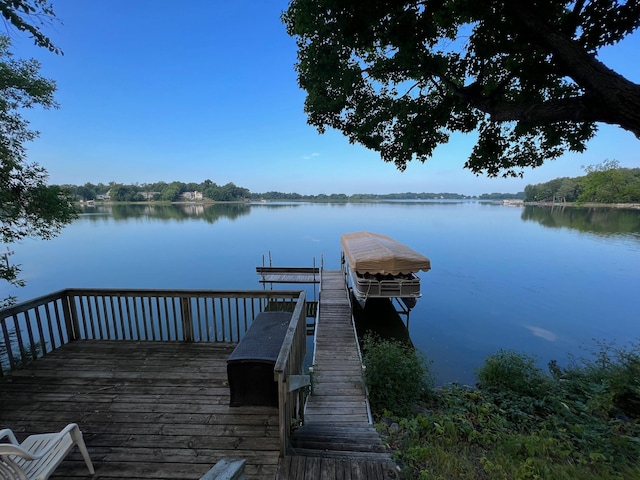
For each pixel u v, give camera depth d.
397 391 4.69
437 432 3.22
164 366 3.59
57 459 1.82
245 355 2.83
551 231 36.16
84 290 4.13
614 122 2.16
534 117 2.59
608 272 18.16
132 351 3.95
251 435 2.49
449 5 2.77
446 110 3.80
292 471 2.12
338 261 22.44
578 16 2.48
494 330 10.57
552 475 2.41
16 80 7.23
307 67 3.70
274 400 2.84
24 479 1.59
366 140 4.55
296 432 2.89
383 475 2.10
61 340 4.07
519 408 4.47
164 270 19.73
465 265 20.03
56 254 25.14
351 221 52.03
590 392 4.77
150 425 2.61
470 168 4.36
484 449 2.96
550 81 3.16
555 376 5.95
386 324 11.19
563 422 3.84
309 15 3.01
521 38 2.70
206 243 30.42
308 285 16.42
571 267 19.34
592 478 2.38
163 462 2.21
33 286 16.39
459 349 9.12
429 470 2.40
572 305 12.94
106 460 2.23
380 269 10.08
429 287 15.63
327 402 4.73
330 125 4.70
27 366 3.57
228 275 18.56
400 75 4.05
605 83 2.08
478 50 3.03
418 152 4.19
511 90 3.51
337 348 7.17
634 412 4.43
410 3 2.78
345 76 3.53
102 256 24.30
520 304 13.12
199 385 3.21
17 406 2.87
